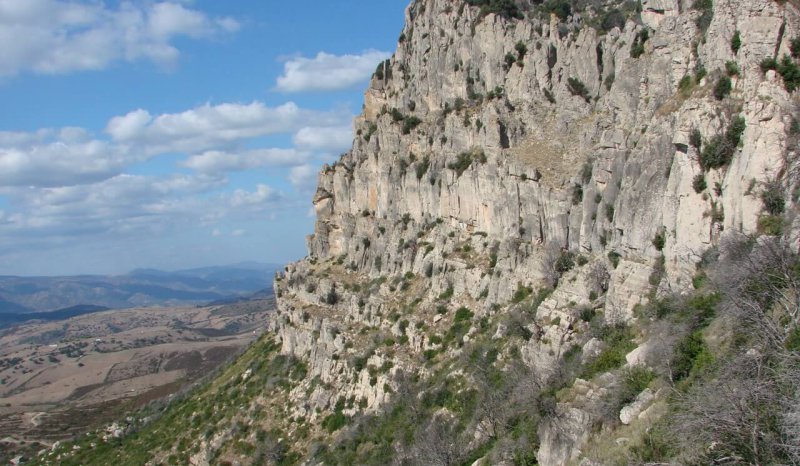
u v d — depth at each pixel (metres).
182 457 90.38
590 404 41.94
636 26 67.00
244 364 108.38
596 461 36.66
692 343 39.41
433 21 99.06
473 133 82.69
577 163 67.31
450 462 53.91
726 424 29.23
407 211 92.50
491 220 76.06
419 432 61.69
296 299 104.06
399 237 91.31
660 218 51.03
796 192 40.12
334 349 85.75
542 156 71.94
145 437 106.69
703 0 53.44
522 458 45.69
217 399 100.31
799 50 43.03
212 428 91.62
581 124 71.00
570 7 90.25
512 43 85.25
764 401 29.11
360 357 80.25
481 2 94.38
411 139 94.12
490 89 86.69
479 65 89.38
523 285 67.44
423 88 97.81
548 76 79.31
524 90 80.75
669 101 53.16
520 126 78.06
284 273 115.38
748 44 44.94
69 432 178.38
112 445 113.12
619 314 51.19
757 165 42.06
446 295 78.00
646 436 34.84
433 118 93.75
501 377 59.25
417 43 101.81
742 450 28.55
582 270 59.44
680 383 37.28
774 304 36.16
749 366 31.47
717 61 47.94
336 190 108.38
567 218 65.12
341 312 93.00
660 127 52.22
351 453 68.75
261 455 79.44
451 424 60.06
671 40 55.59
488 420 54.56
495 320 67.50
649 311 47.59
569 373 49.31
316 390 83.12
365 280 94.81
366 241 98.06
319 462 71.56
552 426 42.75
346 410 77.62
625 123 60.75
